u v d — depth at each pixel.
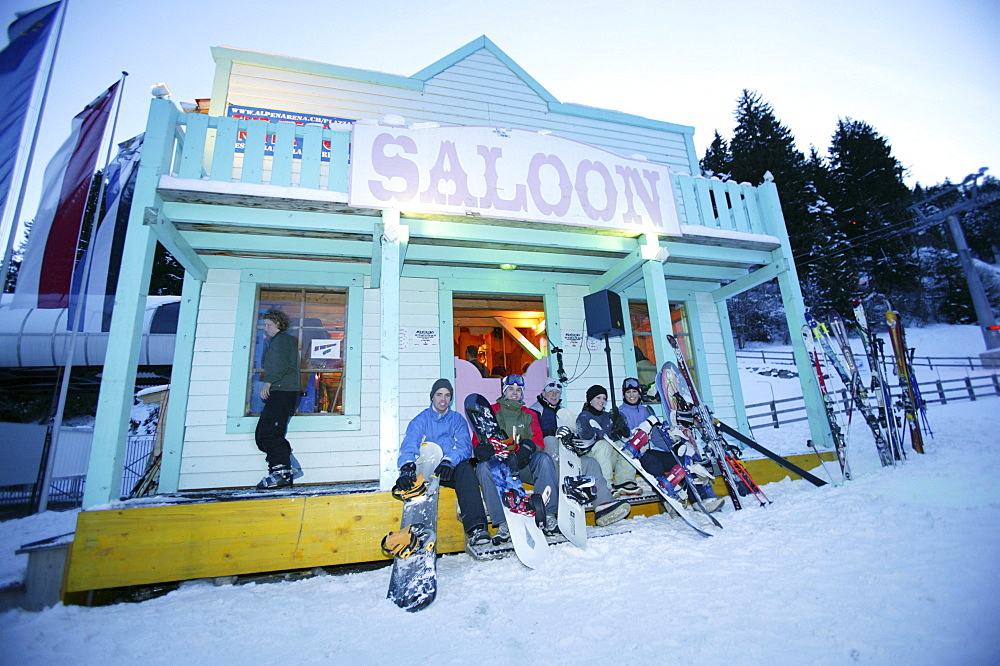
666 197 5.29
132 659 2.07
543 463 3.49
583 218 4.79
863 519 3.24
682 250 5.55
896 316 6.27
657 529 3.56
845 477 4.63
